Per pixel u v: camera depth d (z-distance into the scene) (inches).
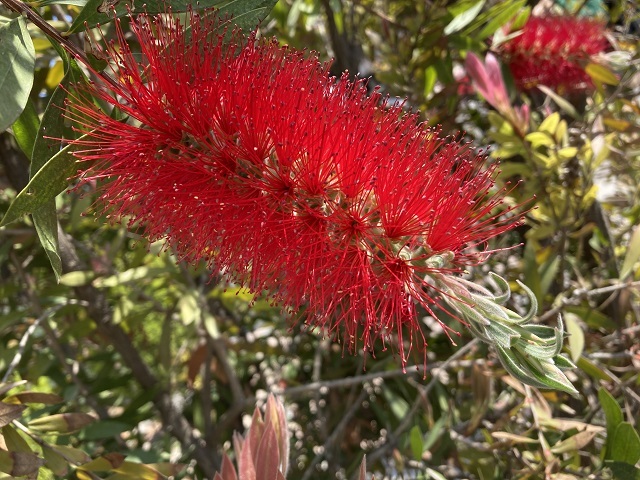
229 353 12.9
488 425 9.5
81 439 9.1
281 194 5.2
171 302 11.0
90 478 6.6
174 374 12.4
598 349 10.1
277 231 5.2
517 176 10.6
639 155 11.2
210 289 12.1
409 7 11.7
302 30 13.5
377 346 11.3
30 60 4.8
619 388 8.8
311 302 5.2
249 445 6.3
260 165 5.1
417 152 5.1
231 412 11.2
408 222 5.1
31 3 5.3
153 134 5.3
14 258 10.1
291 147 5.0
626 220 13.0
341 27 12.5
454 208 5.0
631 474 6.7
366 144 5.0
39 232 5.1
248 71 5.2
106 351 12.8
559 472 7.6
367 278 5.0
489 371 8.8
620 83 11.0
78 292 10.2
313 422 12.6
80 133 5.5
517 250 12.4
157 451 10.0
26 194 4.9
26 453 5.9
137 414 10.7
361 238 5.1
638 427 8.5
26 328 12.0
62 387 11.2
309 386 9.7
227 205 5.2
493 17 10.3
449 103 11.5
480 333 4.9
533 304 4.7
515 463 8.9
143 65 5.4
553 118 9.4
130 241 13.0
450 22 10.6
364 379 9.5
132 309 10.4
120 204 6.1
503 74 11.4
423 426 10.8
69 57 5.4
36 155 5.2
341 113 5.0
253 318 13.3
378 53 14.5
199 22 5.2
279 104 5.1
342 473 11.1
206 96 5.1
